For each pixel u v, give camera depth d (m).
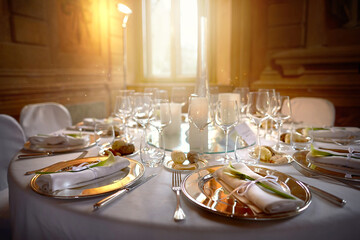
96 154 1.14
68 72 3.07
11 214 0.90
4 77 2.43
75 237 0.66
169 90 3.77
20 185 0.80
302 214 0.63
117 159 0.89
